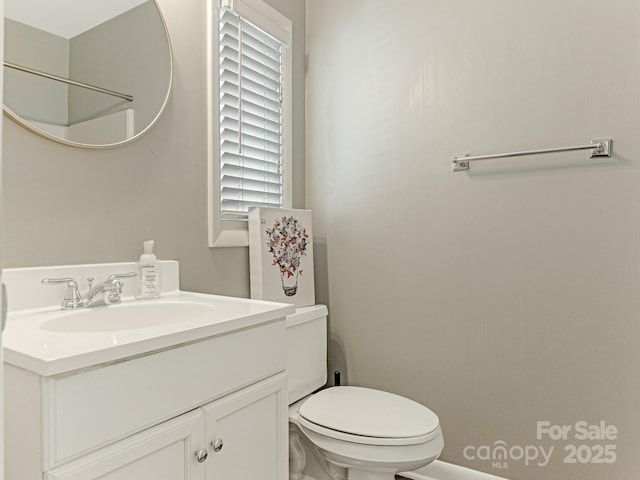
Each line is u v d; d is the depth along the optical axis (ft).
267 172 6.22
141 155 4.42
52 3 3.72
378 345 6.40
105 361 2.42
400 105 6.19
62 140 3.73
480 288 5.62
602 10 4.89
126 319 3.81
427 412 4.80
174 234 4.76
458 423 5.78
